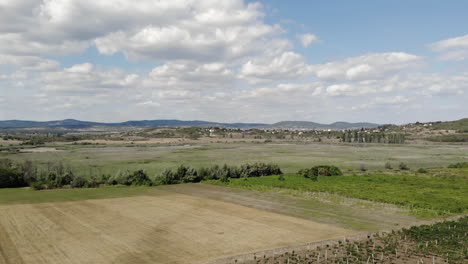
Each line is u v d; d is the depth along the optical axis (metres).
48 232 41.44
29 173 85.44
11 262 31.50
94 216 50.31
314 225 46.66
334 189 76.19
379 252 35.72
